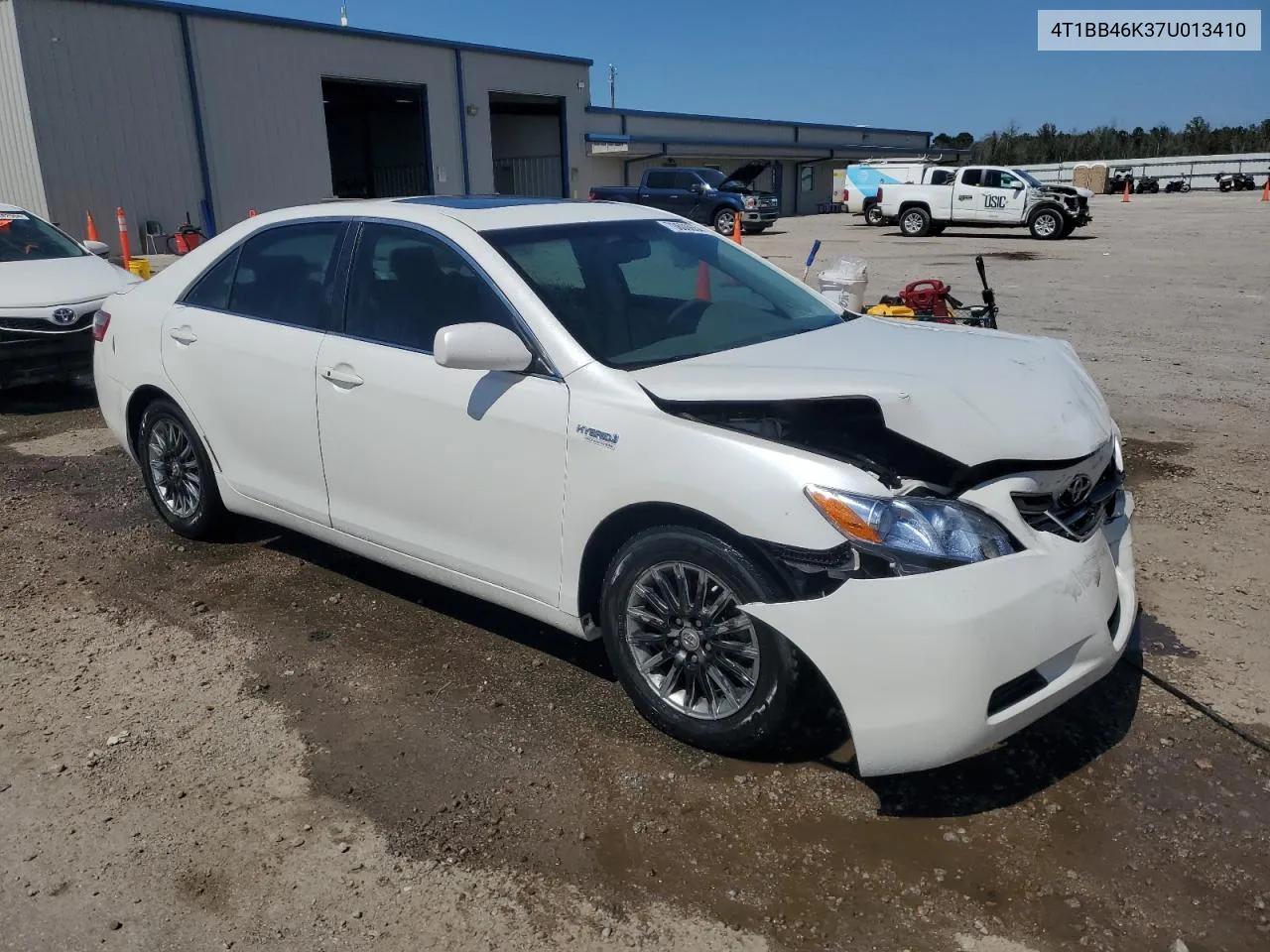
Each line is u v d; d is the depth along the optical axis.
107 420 5.30
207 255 4.72
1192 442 6.60
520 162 40.31
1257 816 2.88
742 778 3.08
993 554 2.79
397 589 4.50
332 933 2.52
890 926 2.51
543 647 3.95
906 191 28.80
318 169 27.58
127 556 4.90
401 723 3.43
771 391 2.99
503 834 2.87
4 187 22.91
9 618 4.27
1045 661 2.80
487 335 3.24
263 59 25.81
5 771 3.21
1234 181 54.94
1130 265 17.86
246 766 3.21
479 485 3.53
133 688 3.69
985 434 2.89
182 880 2.71
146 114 23.56
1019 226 27.14
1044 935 2.47
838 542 2.75
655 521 3.14
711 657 3.11
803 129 50.12
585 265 3.75
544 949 2.46
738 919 2.54
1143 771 3.10
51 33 21.66
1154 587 4.37
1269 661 3.72
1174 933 2.46
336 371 3.94
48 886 2.70
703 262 4.17
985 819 2.89
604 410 3.18
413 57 29.83
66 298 7.85
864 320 4.16
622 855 2.77
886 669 2.70
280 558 4.85
